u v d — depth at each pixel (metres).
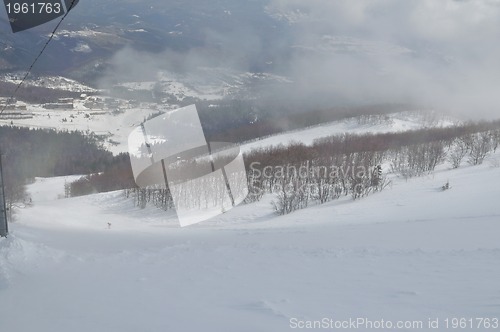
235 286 7.13
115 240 19.78
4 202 10.95
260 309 5.54
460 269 7.73
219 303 5.96
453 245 12.63
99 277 8.30
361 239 15.29
